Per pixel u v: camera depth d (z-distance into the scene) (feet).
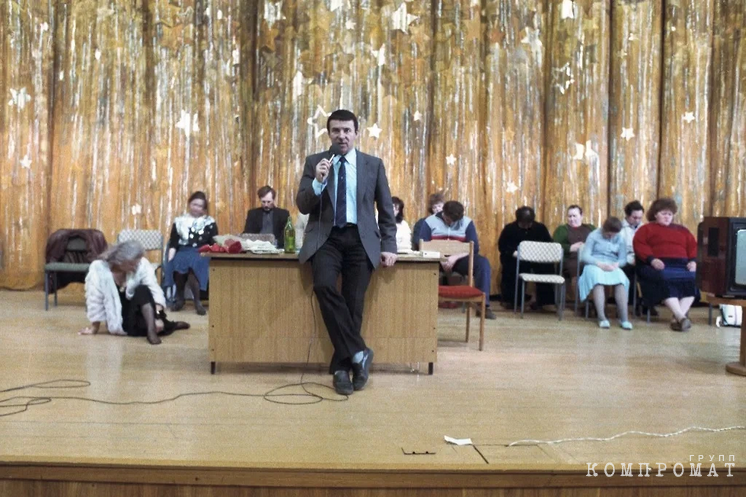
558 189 24.57
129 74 24.16
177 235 21.50
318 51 23.88
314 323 12.91
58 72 24.40
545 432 9.66
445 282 22.95
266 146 24.06
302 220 16.38
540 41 25.03
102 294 16.40
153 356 14.33
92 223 24.00
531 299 23.88
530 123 24.90
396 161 24.38
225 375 12.80
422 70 24.53
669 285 19.81
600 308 20.04
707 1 24.80
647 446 9.11
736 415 10.79
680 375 13.64
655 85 24.81
